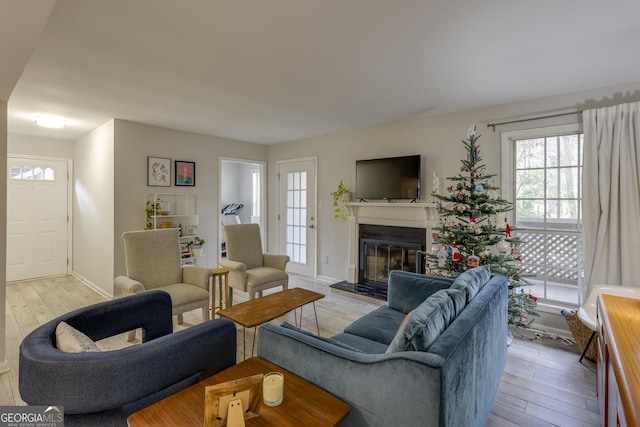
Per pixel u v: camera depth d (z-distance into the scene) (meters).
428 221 3.85
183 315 3.52
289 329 1.53
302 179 5.36
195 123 4.22
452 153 3.68
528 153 3.28
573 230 3.04
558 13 1.75
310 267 5.27
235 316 2.30
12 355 2.59
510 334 2.93
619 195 2.66
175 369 1.38
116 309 1.86
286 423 1.09
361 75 2.62
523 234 3.31
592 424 1.87
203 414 1.13
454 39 2.04
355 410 1.21
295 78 2.69
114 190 4.01
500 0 1.64
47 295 4.29
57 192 5.33
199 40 2.07
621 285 2.65
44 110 3.63
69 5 1.69
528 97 3.12
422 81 2.74
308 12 1.76
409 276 2.62
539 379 2.34
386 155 4.27
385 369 1.14
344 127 4.42
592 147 2.77
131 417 1.12
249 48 2.17
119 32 1.97
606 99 2.80
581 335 2.62
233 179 8.07
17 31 1.43
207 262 4.99
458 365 1.17
